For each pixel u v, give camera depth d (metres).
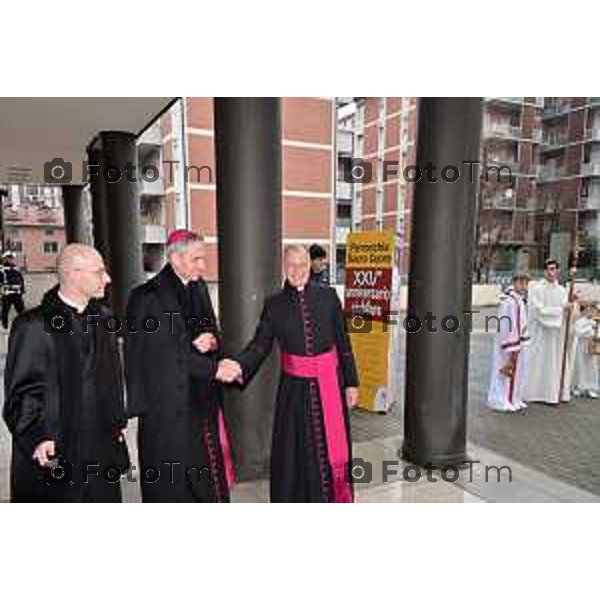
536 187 28.25
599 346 5.70
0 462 3.65
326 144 23.25
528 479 3.49
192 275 2.34
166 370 2.26
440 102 3.30
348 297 5.28
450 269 3.46
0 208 17.28
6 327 11.02
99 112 6.75
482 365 7.80
